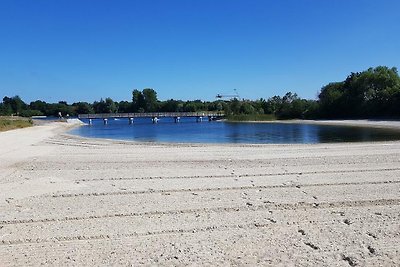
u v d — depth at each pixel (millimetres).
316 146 22203
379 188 10008
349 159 15812
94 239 6434
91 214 7965
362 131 43156
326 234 6418
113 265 5340
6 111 126500
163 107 152750
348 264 5227
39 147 24078
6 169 14469
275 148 21297
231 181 11367
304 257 5473
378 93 79312
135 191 10188
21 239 6469
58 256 5688
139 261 5457
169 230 6828
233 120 99125
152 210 8188
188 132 49812
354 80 90562
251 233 6555
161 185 10938
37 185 11164
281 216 7562
